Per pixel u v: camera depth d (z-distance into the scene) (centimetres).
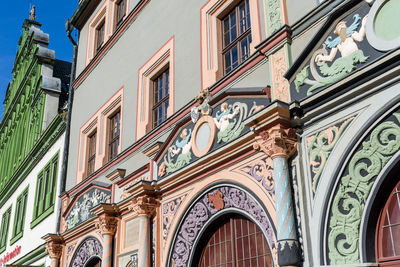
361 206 503
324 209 539
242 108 719
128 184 1050
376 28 536
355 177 517
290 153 598
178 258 812
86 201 1240
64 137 1650
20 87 2680
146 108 1131
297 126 611
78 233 1240
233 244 724
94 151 1420
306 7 691
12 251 2052
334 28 595
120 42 1359
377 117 509
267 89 679
